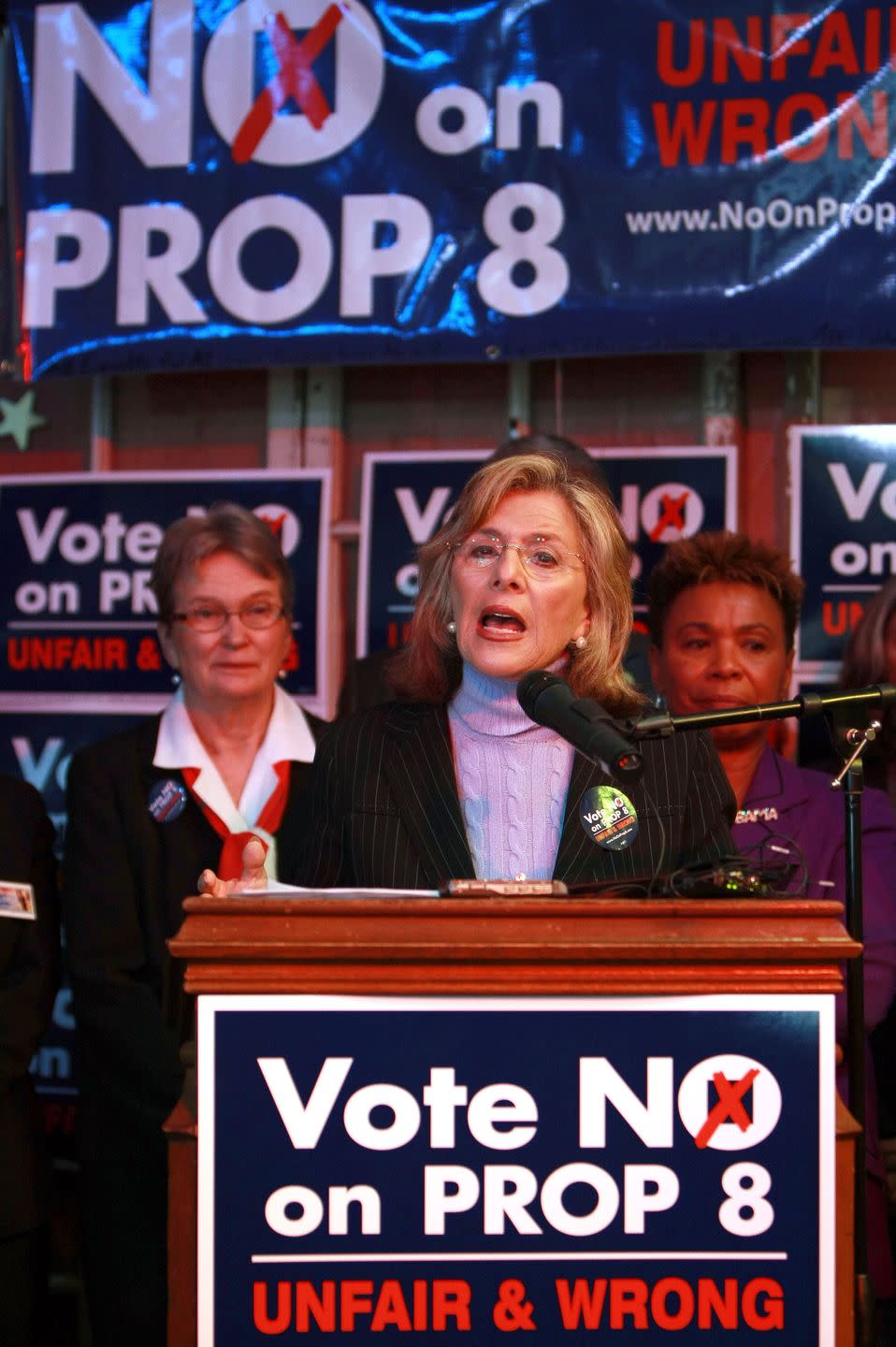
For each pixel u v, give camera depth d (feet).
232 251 13.75
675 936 5.51
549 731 7.75
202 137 13.83
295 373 14.62
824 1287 5.40
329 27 13.70
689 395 14.11
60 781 14.44
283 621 11.81
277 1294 5.35
